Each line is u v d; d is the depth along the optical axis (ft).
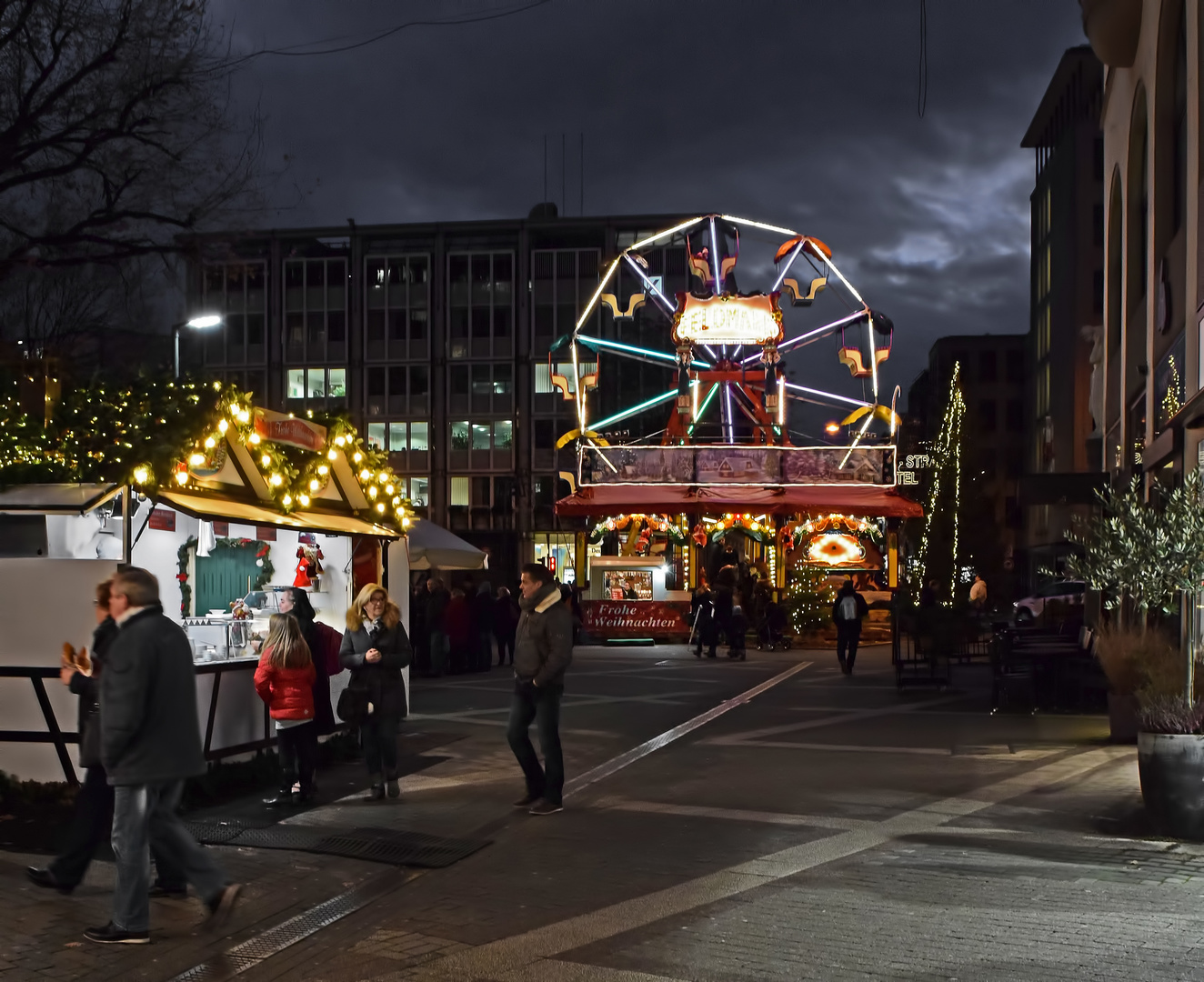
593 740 46.06
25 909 21.43
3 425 33.06
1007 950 18.89
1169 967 18.01
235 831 28.71
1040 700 56.39
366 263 231.30
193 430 33.99
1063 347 228.63
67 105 58.29
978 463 242.58
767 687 68.74
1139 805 31.14
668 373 224.33
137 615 19.71
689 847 26.96
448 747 44.01
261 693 32.24
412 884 23.95
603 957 18.90
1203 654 34.86
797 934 19.95
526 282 228.02
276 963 18.83
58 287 67.21
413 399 229.25
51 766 31.65
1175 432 51.19
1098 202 225.35
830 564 129.49
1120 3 69.31
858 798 33.04
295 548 46.80
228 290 232.53
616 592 123.65
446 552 80.89
